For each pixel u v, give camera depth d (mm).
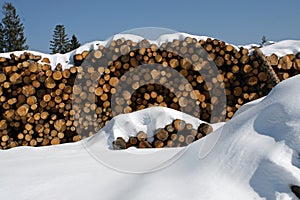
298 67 5633
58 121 5523
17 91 5453
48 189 2154
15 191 2135
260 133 2041
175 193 1822
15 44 27953
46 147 4383
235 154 1986
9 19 28328
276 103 2141
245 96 5750
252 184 1766
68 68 5824
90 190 2090
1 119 5457
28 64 5516
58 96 5594
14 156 3602
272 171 1749
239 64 5836
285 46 6375
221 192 1760
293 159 1780
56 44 33156
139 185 2027
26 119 5449
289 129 1910
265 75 5637
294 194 1647
